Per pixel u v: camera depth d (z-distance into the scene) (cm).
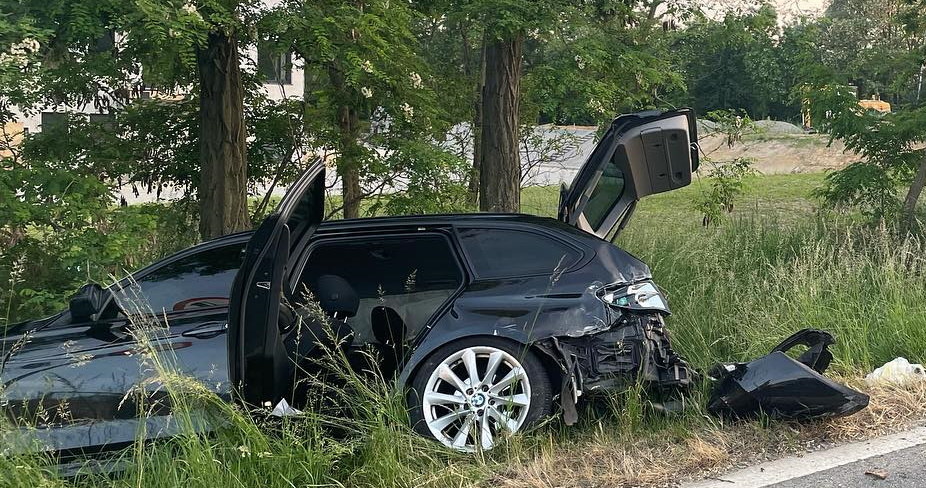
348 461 416
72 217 605
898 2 1032
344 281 530
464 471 410
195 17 567
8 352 427
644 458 429
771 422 464
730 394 466
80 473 385
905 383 531
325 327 458
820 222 947
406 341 504
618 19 928
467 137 1131
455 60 1212
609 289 462
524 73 982
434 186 930
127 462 386
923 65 994
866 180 935
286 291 494
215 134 766
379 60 773
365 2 717
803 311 637
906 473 404
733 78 4112
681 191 1892
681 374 473
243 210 785
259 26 684
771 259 838
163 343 422
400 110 872
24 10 566
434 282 549
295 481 389
